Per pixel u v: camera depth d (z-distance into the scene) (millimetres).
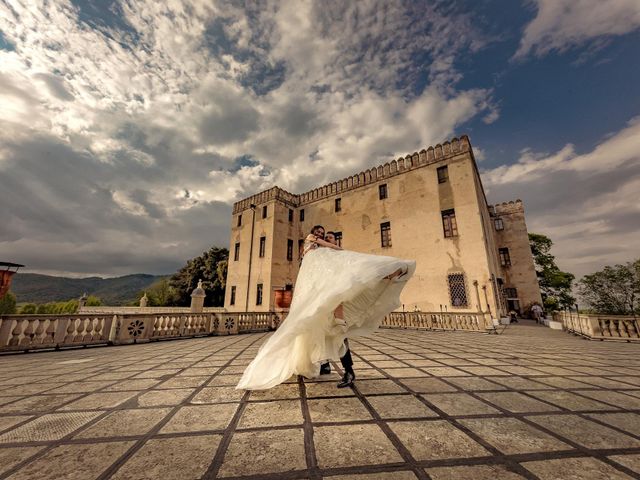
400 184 16438
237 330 10516
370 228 17391
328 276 2404
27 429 1675
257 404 2137
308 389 2525
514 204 21922
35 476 1164
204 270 30641
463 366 3654
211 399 2266
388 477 1182
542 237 24766
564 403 2164
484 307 12312
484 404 2133
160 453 1388
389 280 2738
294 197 22453
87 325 6801
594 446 1463
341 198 19578
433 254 14289
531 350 5367
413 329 11492
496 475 1192
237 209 23812
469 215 13500
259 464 1285
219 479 1158
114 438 1558
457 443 1496
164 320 8352
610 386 2686
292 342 2521
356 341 6879
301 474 1206
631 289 19484
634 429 1681
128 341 7359
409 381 2830
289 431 1653
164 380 2955
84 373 3377
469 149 14219
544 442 1508
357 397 2295
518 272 20875
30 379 3061
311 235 2977
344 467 1263
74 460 1308
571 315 10125
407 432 1636
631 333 7242
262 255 20266
